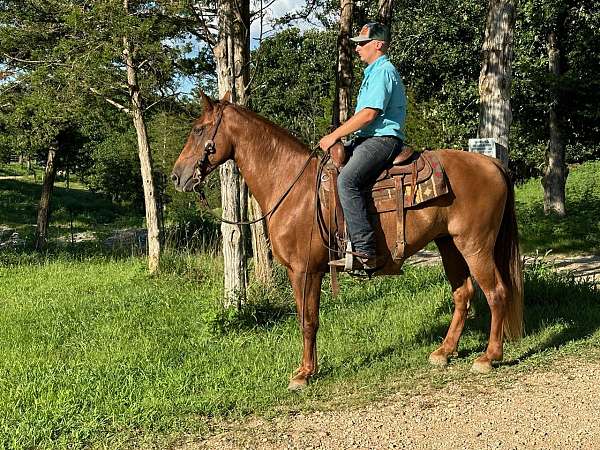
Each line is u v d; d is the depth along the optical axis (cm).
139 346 680
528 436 429
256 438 445
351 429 453
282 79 2698
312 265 539
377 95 503
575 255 1391
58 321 814
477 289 766
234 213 767
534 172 2897
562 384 521
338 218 520
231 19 767
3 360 646
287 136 559
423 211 527
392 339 671
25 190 4081
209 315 727
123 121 1476
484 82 808
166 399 515
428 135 1947
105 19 1033
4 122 1373
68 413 494
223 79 766
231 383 549
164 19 1078
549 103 1736
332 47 2709
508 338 591
